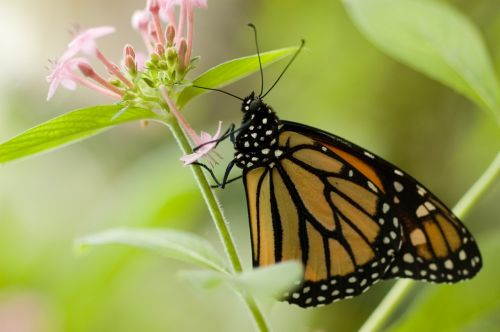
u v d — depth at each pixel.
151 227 0.60
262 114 0.54
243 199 0.65
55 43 0.82
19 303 0.61
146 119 0.53
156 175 0.61
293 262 0.49
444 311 0.55
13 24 0.81
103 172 0.75
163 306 0.66
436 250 0.54
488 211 0.67
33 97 0.79
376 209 0.54
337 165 0.54
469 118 0.66
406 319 0.56
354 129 0.67
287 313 0.64
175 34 0.53
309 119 0.67
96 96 0.78
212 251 0.53
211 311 0.67
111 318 0.63
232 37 0.79
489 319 0.58
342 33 0.67
